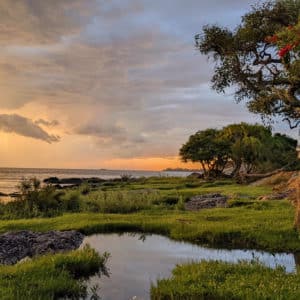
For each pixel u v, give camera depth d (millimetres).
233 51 18891
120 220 21453
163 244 16547
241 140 74625
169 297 9523
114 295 10211
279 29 17391
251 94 19859
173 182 70438
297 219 17188
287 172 50844
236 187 52125
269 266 12156
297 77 16547
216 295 9289
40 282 10055
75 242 16656
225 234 16891
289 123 19891
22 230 18250
